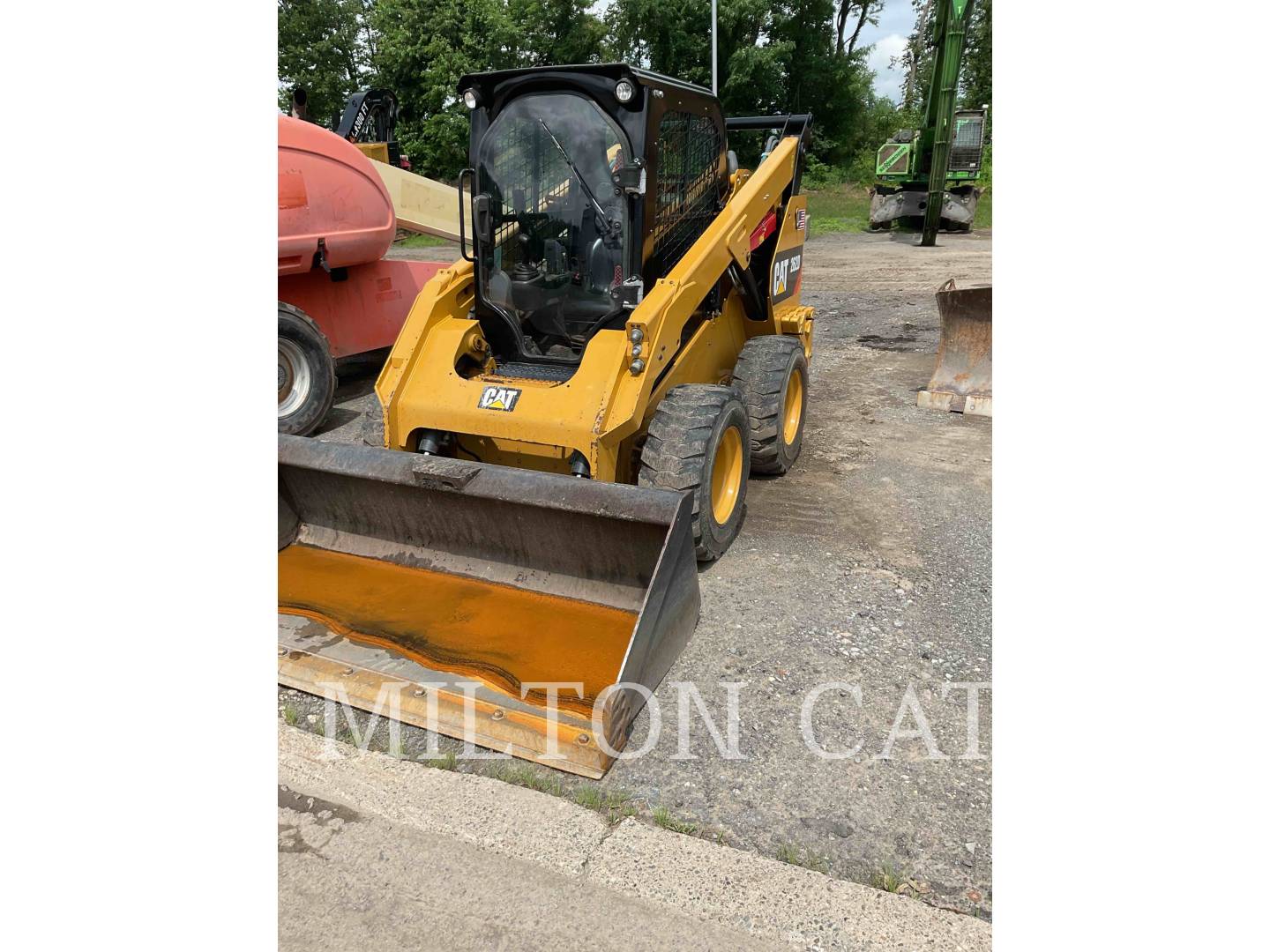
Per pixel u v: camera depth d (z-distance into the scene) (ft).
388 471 11.98
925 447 19.79
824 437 20.68
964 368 22.68
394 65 83.46
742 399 14.17
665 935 7.23
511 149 13.60
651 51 85.46
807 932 7.22
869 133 100.73
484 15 79.20
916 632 11.86
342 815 8.61
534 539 11.71
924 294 39.78
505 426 12.77
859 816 8.53
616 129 12.87
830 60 90.74
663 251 14.10
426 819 8.54
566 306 13.93
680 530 10.30
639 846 8.14
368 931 7.30
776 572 13.66
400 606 11.70
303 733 9.80
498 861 8.04
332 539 13.34
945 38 54.08
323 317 22.09
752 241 16.22
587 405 12.32
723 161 16.07
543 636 10.93
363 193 20.89
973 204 67.51
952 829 8.36
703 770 9.20
